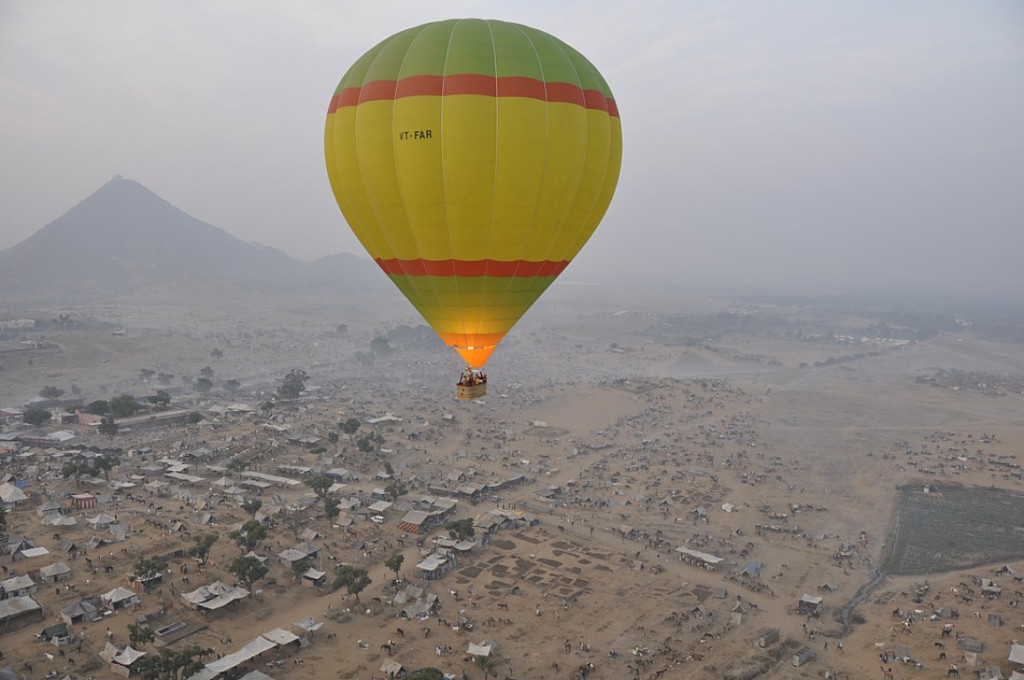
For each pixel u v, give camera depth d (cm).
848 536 10306
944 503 11975
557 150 3834
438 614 7231
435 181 3800
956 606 7888
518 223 3947
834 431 17188
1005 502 12062
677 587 8088
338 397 19388
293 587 7731
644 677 6184
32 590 7062
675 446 15100
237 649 6366
